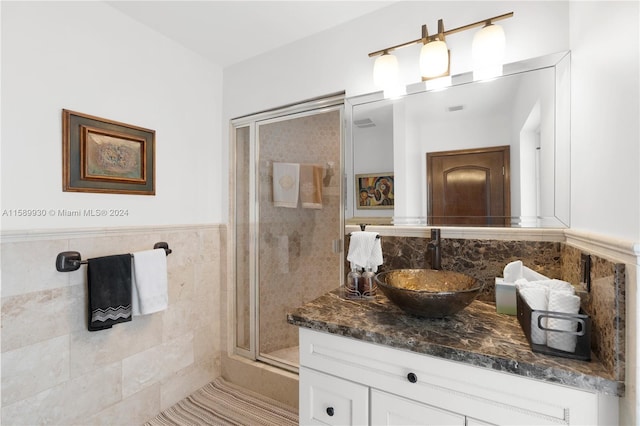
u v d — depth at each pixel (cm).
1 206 126
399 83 161
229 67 229
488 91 140
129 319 158
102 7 161
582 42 109
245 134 230
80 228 150
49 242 138
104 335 158
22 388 130
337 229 191
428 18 153
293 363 205
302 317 123
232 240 232
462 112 146
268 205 219
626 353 74
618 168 80
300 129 204
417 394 100
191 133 209
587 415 79
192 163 210
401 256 163
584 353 86
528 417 86
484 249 143
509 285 122
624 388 75
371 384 108
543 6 129
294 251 208
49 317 138
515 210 135
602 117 91
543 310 93
